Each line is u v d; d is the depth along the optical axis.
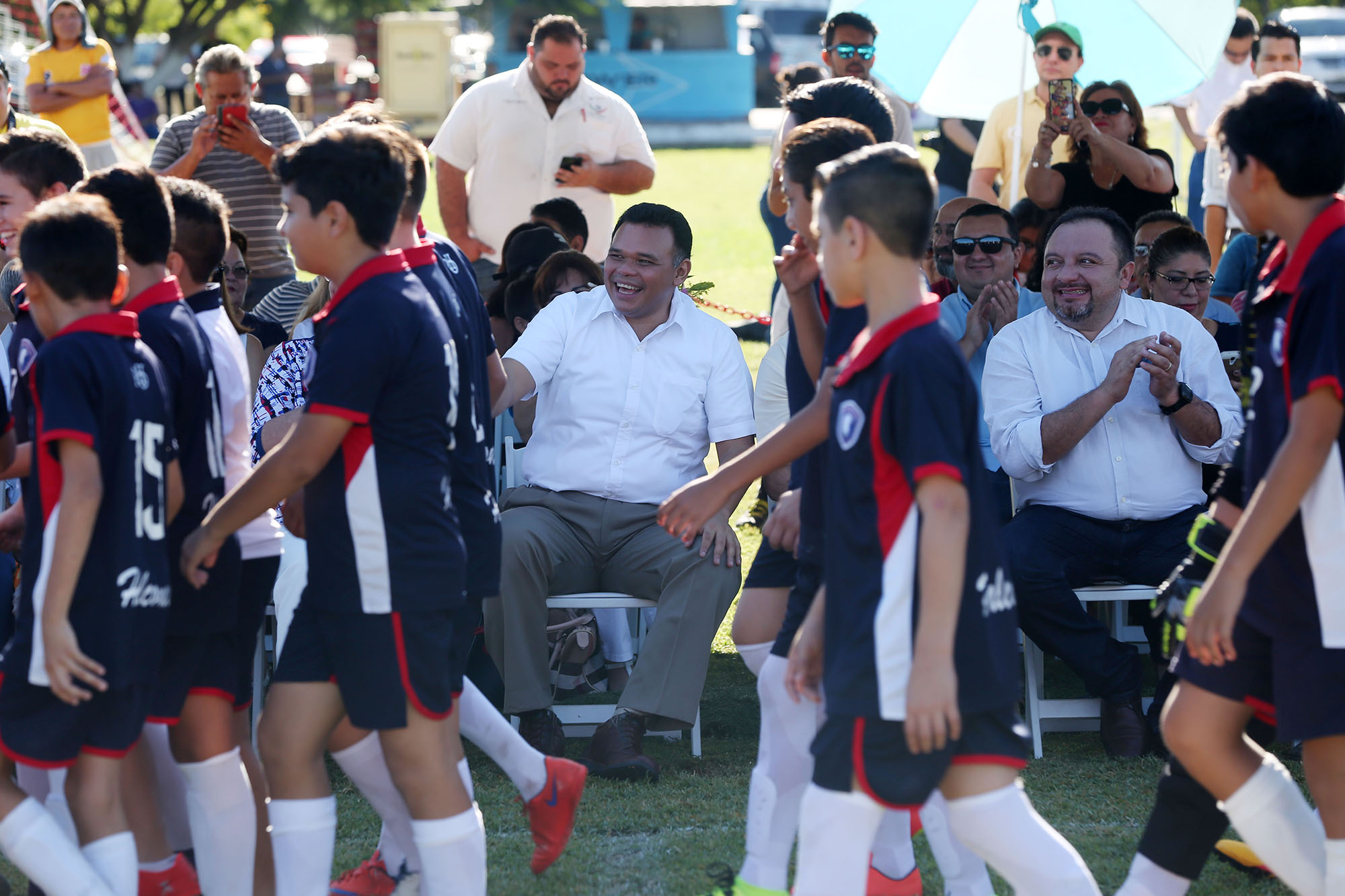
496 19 46.81
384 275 4.67
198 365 4.94
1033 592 7.02
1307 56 35.62
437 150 12.40
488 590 5.30
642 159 12.55
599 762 6.80
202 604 4.89
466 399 5.13
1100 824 6.21
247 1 55.75
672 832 6.16
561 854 5.87
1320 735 4.34
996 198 12.66
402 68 44.00
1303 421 4.14
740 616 5.64
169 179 5.32
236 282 7.68
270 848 5.46
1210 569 4.86
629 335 7.44
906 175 4.05
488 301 9.73
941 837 5.04
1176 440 7.28
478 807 6.53
